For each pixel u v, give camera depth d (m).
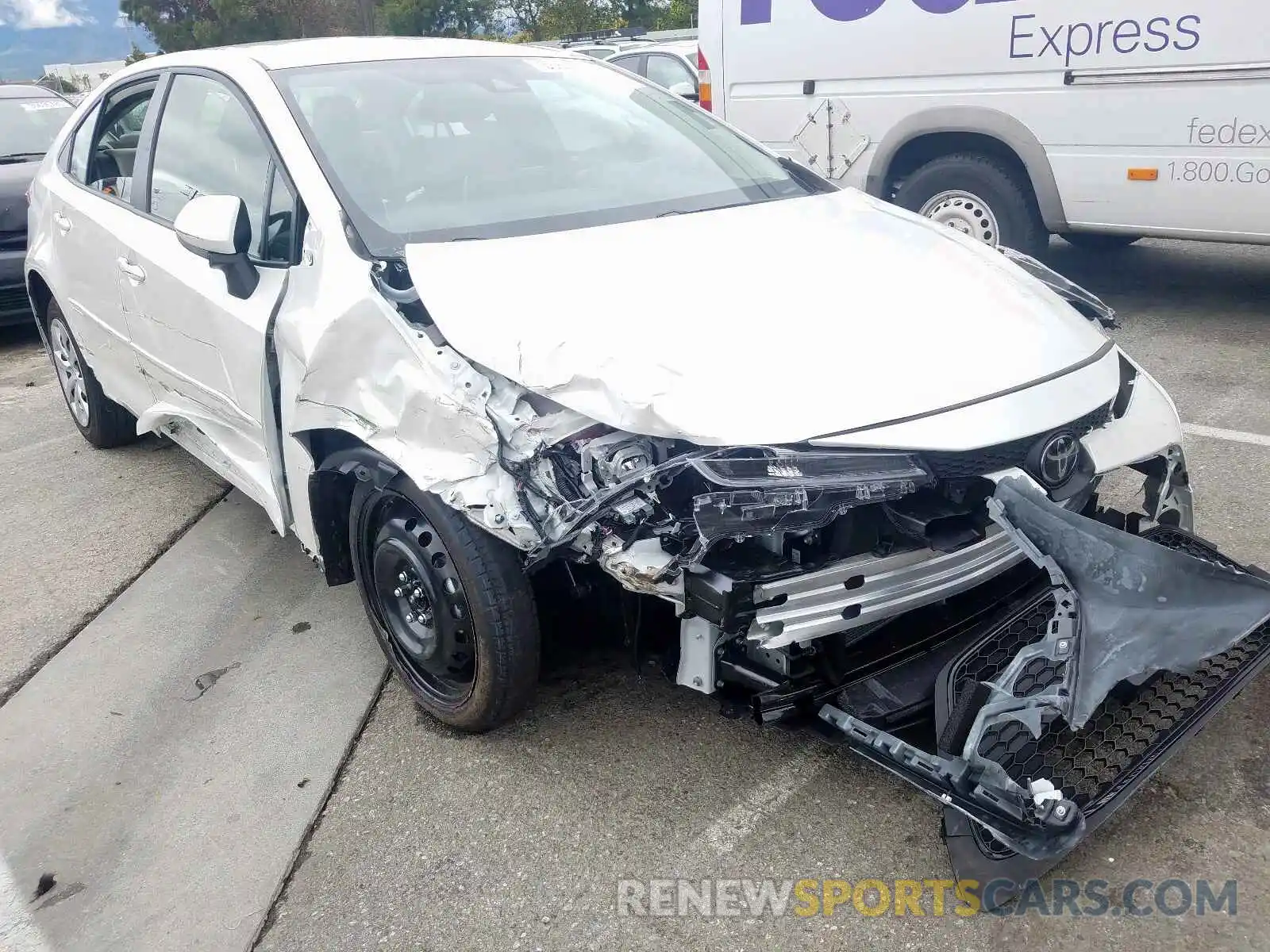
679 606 2.36
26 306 7.54
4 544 4.52
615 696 3.11
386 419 2.68
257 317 3.12
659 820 2.63
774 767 2.78
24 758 3.13
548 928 2.36
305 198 3.07
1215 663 2.62
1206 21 5.12
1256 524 3.68
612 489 2.29
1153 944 2.17
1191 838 2.42
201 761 3.05
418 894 2.49
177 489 4.98
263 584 4.04
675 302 2.63
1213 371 5.18
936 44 6.09
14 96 8.71
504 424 2.45
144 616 3.88
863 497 2.26
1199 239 5.55
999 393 2.45
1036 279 3.10
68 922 2.52
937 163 6.38
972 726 2.34
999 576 2.79
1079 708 2.14
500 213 3.16
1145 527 3.02
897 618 2.66
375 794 2.83
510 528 2.43
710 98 7.27
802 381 2.38
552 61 4.03
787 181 3.71
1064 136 5.76
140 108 4.21
